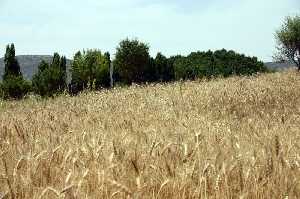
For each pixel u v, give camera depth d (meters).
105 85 43.88
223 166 5.52
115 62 44.31
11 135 8.41
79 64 42.75
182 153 6.36
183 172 5.47
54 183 5.74
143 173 5.63
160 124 10.60
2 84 36.62
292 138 8.84
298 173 5.96
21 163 5.98
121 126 10.25
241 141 8.16
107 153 6.42
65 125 10.67
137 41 43.94
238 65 48.00
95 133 8.77
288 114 13.88
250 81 26.12
